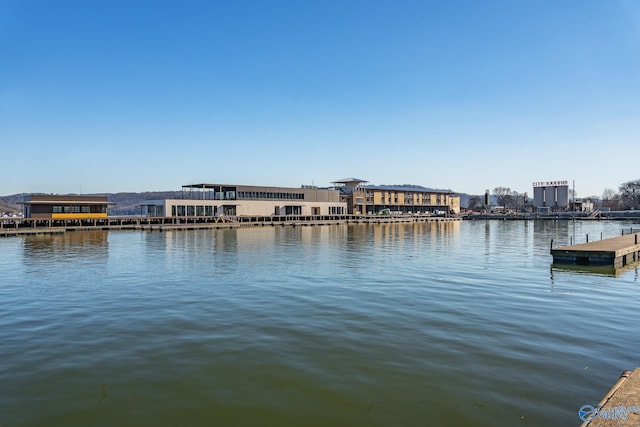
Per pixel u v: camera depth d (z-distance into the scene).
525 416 8.88
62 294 20.73
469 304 18.09
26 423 8.85
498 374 10.85
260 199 104.94
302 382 10.55
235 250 41.50
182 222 91.19
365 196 134.75
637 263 31.98
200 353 12.48
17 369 11.43
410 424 8.67
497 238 60.06
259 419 8.95
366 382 10.51
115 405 9.54
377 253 38.53
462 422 8.70
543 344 12.99
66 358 12.18
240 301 18.84
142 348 12.94
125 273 27.09
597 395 9.73
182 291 21.19
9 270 28.83
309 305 18.02
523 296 19.69
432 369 11.20
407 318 15.91
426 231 79.56
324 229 85.19
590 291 20.88
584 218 143.38
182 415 9.12
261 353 12.44
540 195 173.75
